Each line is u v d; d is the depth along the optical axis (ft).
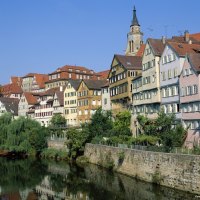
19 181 180.04
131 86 258.78
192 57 184.14
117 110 273.33
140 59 280.10
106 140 210.59
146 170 156.66
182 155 134.41
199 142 167.43
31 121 291.38
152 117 222.28
